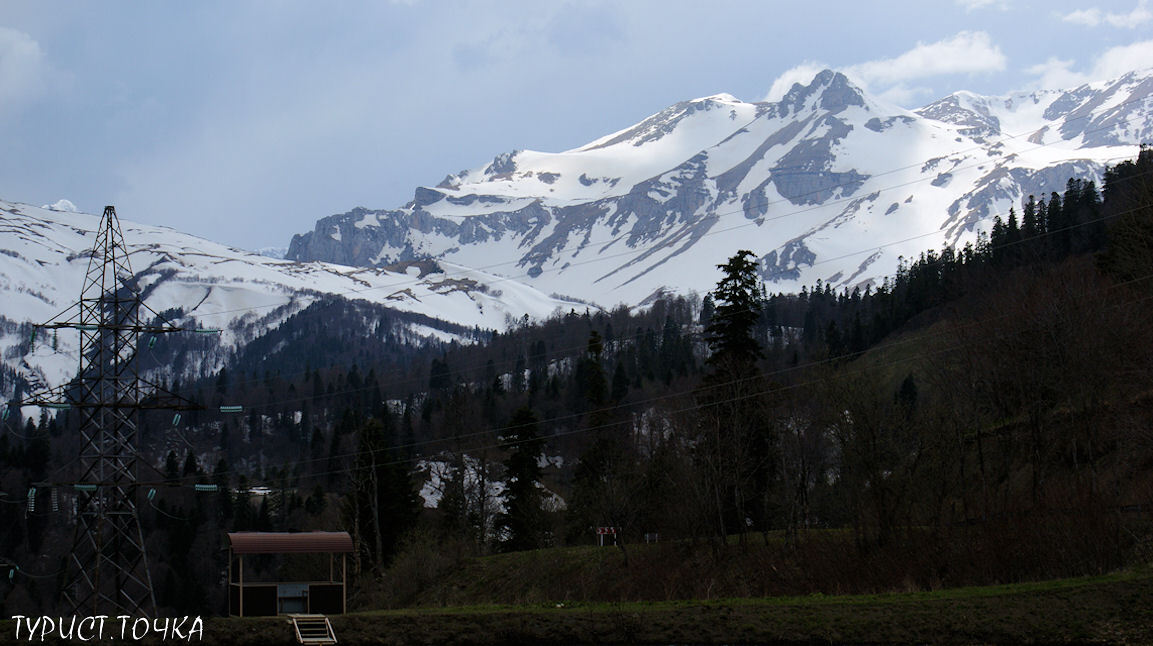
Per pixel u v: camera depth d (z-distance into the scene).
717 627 56.00
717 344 92.94
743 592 73.94
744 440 88.06
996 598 56.19
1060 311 78.50
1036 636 52.62
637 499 94.19
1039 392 77.25
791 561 75.94
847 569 71.06
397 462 107.38
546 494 112.12
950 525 70.62
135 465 70.75
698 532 86.38
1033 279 98.81
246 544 59.38
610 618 57.25
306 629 55.94
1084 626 52.72
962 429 78.94
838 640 54.19
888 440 76.31
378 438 107.44
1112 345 78.31
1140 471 73.75
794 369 111.31
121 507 70.44
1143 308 84.12
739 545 82.38
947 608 55.62
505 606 63.00
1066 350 77.12
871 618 55.41
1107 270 103.31
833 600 59.28
